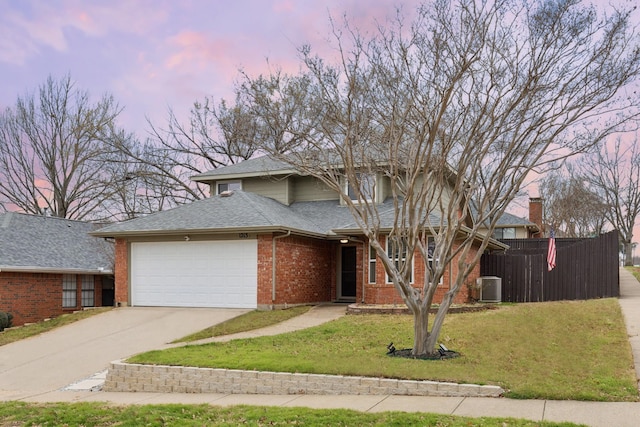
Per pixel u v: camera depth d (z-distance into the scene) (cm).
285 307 1741
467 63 993
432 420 653
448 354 991
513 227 3462
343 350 1066
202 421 711
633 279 2497
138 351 1241
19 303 1888
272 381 884
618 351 968
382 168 1444
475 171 1034
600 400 718
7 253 1912
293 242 1811
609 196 3912
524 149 1302
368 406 750
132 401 882
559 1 1005
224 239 1772
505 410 692
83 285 2186
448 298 1020
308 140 1423
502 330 1177
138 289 1870
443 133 1019
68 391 988
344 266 2055
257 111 2406
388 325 1330
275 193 2278
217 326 1455
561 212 4219
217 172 2367
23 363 1216
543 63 1040
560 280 1880
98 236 1895
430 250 1658
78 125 3422
